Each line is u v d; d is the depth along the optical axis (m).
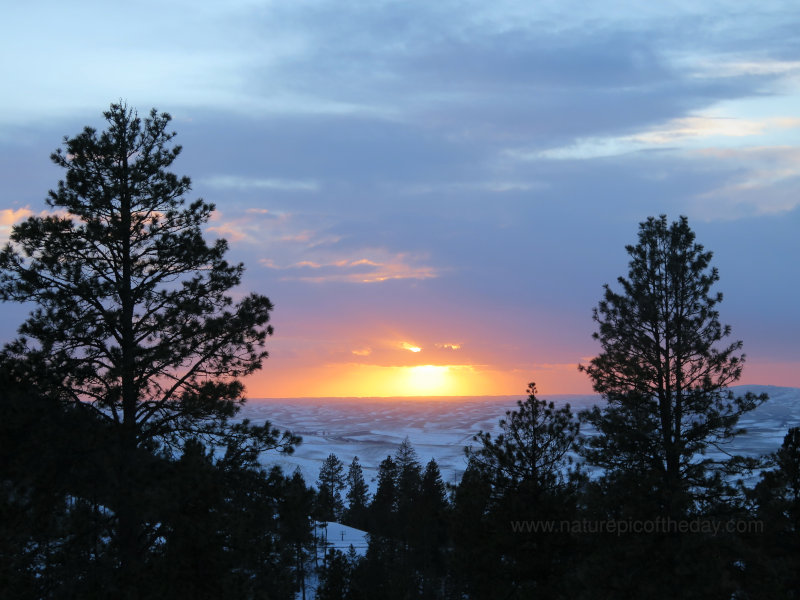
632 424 19.23
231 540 14.12
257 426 15.87
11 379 14.05
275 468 15.67
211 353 15.88
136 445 14.38
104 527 13.78
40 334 14.50
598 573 17.77
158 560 13.60
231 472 15.11
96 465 13.09
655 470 18.81
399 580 38.62
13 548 12.60
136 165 16.08
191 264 16.25
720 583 16.19
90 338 14.78
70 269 14.84
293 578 16.20
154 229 16.16
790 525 18.61
